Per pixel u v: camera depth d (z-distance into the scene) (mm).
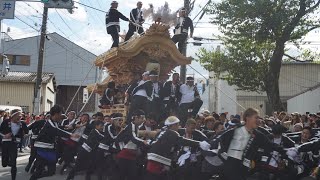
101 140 10719
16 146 10914
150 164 8023
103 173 11336
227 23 22719
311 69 41562
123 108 13672
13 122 10930
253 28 22297
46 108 42219
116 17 15930
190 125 9039
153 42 14336
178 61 14633
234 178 6812
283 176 9656
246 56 26609
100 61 16844
